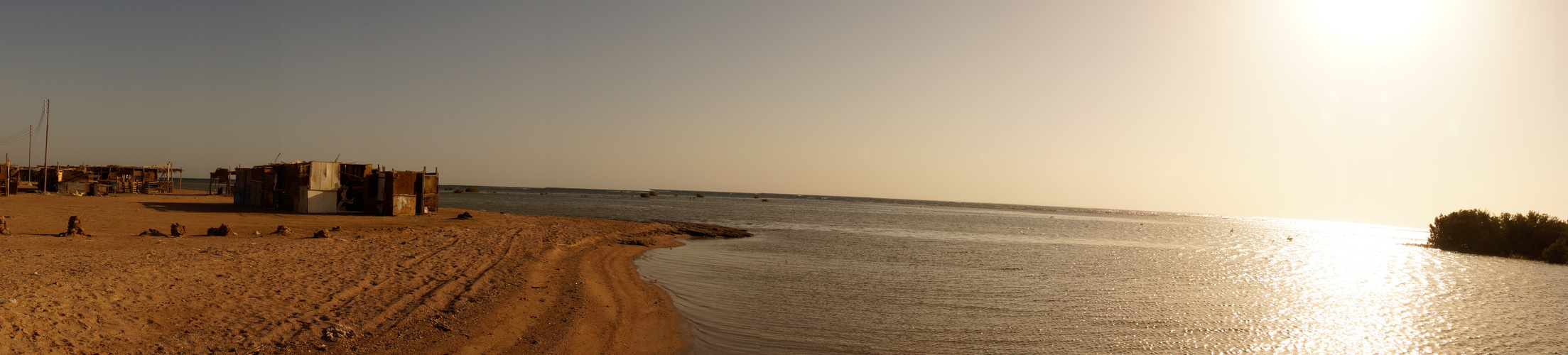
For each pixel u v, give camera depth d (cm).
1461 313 1778
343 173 3581
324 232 2264
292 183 3519
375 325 1104
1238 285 2256
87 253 1545
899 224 6247
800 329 1337
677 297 1630
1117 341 1335
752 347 1186
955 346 1253
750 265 2392
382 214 3547
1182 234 6297
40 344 825
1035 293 1945
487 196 11562
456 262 1873
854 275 2216
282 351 932
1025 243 4206
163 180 5881
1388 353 1319
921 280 2150
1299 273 2761
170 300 1116
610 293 1619
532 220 3897
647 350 1128
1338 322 1600
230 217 2988
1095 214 17325
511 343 1089
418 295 1352
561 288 1605
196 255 1600
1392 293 2166
